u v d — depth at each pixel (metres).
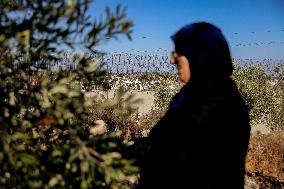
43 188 1.68
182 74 1.88
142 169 2.03
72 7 1.62
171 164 1.75
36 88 1.75
